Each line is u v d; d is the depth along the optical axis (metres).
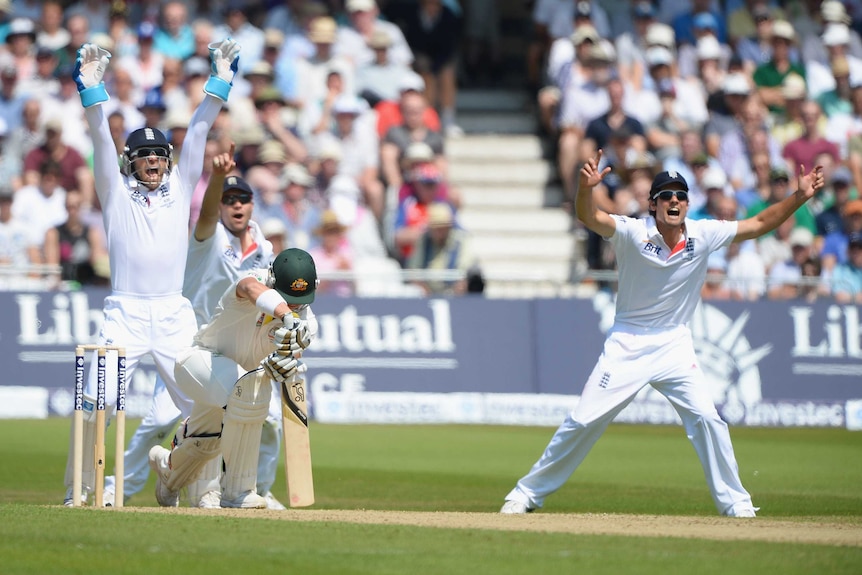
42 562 16.75
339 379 49.53
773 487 33.22
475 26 72.62
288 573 16.30
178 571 16.31
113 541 18.19
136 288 26.27
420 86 57.84
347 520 21.08
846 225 58.19
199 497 25.16
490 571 16.55
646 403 51.06
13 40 57.19
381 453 40.25
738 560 17.34
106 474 32.91
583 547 18.28
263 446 27.67
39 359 48.03
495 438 45.06
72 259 50.88
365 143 57.06
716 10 67.00
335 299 49.84
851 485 33.72
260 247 28.45
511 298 50.81
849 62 68.19
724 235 25.86
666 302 25.70
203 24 58.56
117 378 23.53
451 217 53.59
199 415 23.92
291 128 56.41
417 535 19.25
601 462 39.22
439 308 50.38
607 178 56.84
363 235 54.16
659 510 28.84
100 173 26.09
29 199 51.94
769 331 52.06
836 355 52.28
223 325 23.53
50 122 52.78
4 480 32.19
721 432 25.36
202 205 27.22
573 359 50.81
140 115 55.69
